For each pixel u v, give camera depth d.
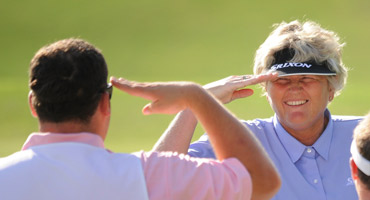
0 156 44.09
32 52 102.56
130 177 8.27
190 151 13.27
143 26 115.50
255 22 114.19
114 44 106.88
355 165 8.98
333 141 13.50
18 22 116.56
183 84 8.84
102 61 8.57
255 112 56.25
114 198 8.14
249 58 97.25
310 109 13.21
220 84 11.43
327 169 13.30
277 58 13.27
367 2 117.25
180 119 10.95
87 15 120.50
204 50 102.56
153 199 8.30
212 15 118.69
